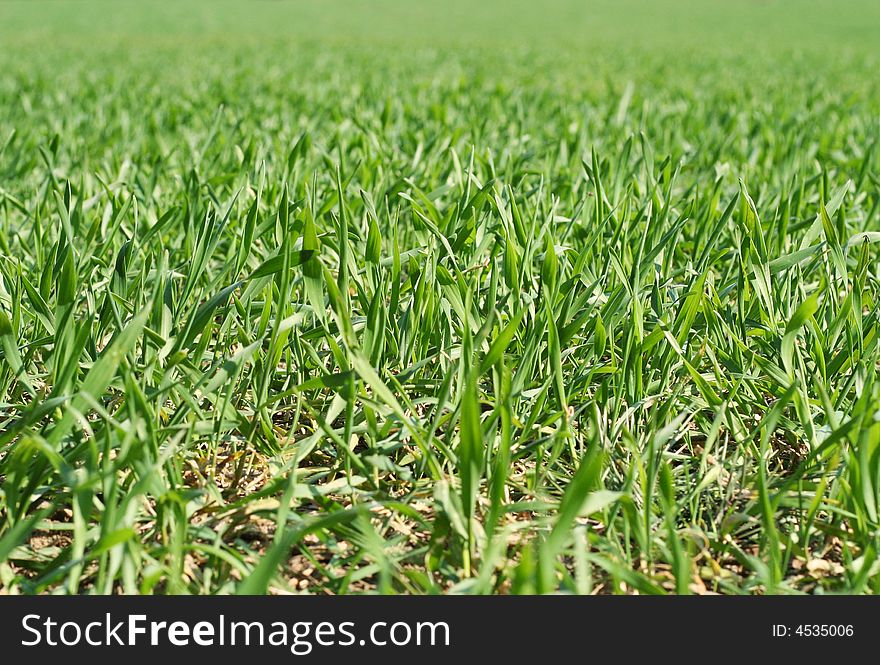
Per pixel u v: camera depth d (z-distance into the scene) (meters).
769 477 2.21
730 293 3.29
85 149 5.00
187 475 2.27
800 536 1.99
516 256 2.50
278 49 20.34
